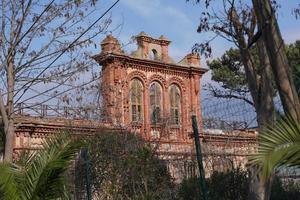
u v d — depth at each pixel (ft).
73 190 47.47
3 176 30.37
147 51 120.16
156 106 117.91
